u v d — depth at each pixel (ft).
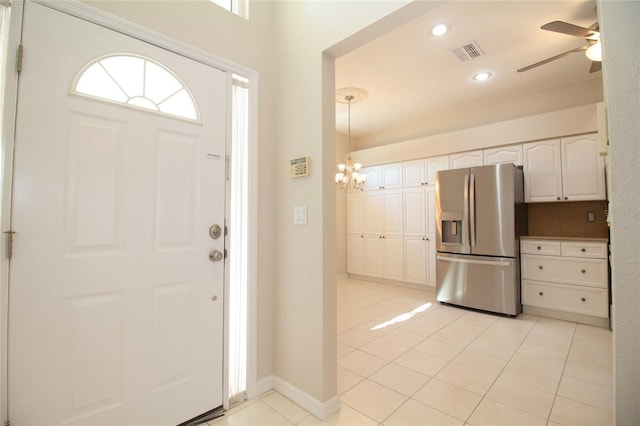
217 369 5.65
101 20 4.49
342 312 11.71
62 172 4.14
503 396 6.06
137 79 4.83
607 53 2.89
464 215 12.01
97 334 4.38
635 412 2.74
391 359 7.73
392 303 12.93
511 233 10.95
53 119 4.08
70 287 4.17
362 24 5.09
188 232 5.32
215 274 5.66
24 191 3.87
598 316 9.91
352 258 18.01
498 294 11.18
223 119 5.84
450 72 10.81
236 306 6.08
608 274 9.77
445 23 8.15
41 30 4.01
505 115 13.24
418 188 15.08
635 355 2.74
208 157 5.60
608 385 6.42
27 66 3.91
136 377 4.71
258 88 6.41
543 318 10.86
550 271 10.82
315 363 5.63
